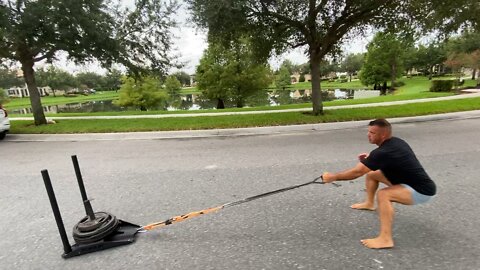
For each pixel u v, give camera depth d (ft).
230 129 34.73
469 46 104.01
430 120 36.22
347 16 35.37
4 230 12.42
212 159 22.18
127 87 106.11
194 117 44.14
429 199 9.87
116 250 10.57
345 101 61.36
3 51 36.96
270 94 179.22
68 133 35.65
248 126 35.94
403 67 157.99
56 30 32.50
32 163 23.07
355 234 10.89
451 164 18.51
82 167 21.47
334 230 11.23
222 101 105.29
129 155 24.66
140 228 11.42
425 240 10.28
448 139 25.58
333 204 13.46
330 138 28.04
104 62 38.99
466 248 9.74
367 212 12.55
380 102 54.70
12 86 285.23
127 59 40.32
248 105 117.60
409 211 12.41
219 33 35.14
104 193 16.11
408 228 11.10
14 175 20.06
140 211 13.69
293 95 168.14
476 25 36.70
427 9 33.09
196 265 9.51
